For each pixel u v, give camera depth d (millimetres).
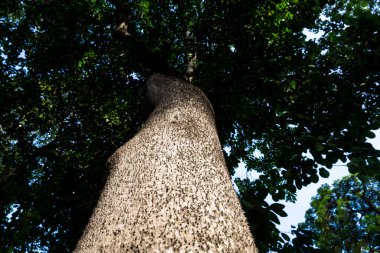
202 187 1779
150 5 7090
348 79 4746
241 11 6051
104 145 6590
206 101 3732
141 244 1321
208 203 1641
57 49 6508
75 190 5289
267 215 3666
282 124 5043
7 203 5457
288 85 5699
